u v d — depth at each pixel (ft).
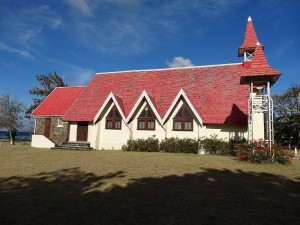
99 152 71.00
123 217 20.06
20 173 38.50
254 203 23.57
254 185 30.42
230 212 21.17
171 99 81.82
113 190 28.17
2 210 21.70
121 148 81.05
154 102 80.89
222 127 72.33
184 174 37.22
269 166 44.70
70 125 90.79
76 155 62.95
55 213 20.95
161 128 77.15
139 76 96.07
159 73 94.12
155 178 34.42
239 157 51.62
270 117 53.06
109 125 84.38
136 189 28.58
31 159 55.52
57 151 74.43
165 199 24.77
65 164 47.62
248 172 38.88
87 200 24.49
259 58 56.44
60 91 116.78
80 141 88.38
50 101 111.65
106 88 96.02
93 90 97.25
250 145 52.08
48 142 89.10
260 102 58.80
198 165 45.57
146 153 67.67
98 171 39.75
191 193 26.91
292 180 33.19
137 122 80.79
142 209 21.90
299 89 139.64
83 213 20.94
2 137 185.68
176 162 49.44
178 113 76.69
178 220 19.43
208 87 82.02
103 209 21.90
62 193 27.02
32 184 31.22
